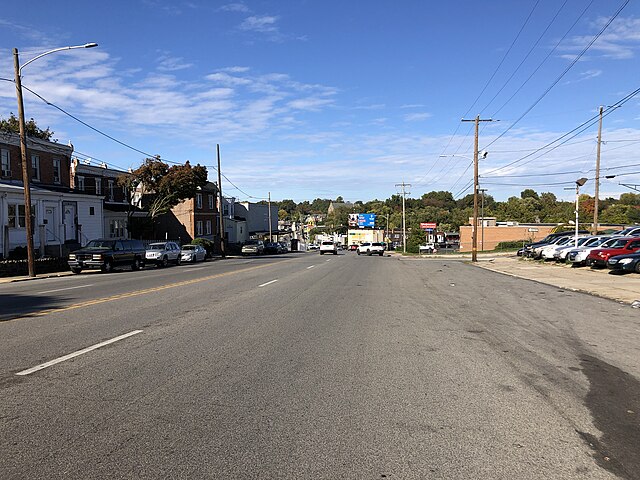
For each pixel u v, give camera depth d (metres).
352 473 4.25
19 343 8.87
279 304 14.27
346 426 5.26
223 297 15.74
